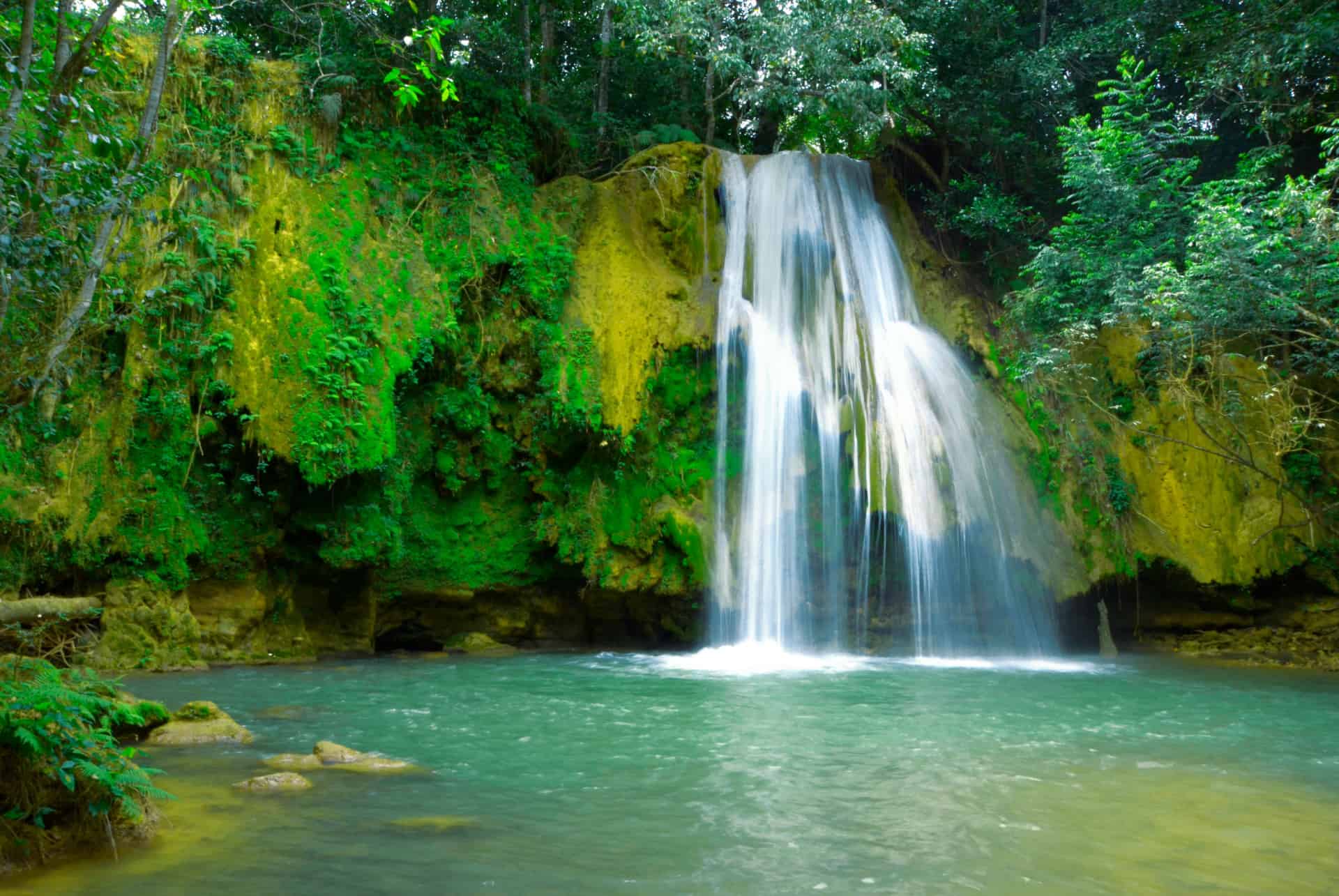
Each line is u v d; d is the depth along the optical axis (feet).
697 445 57.98
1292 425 55.83
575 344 55.98
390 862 17.53
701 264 63.16
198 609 46.83
